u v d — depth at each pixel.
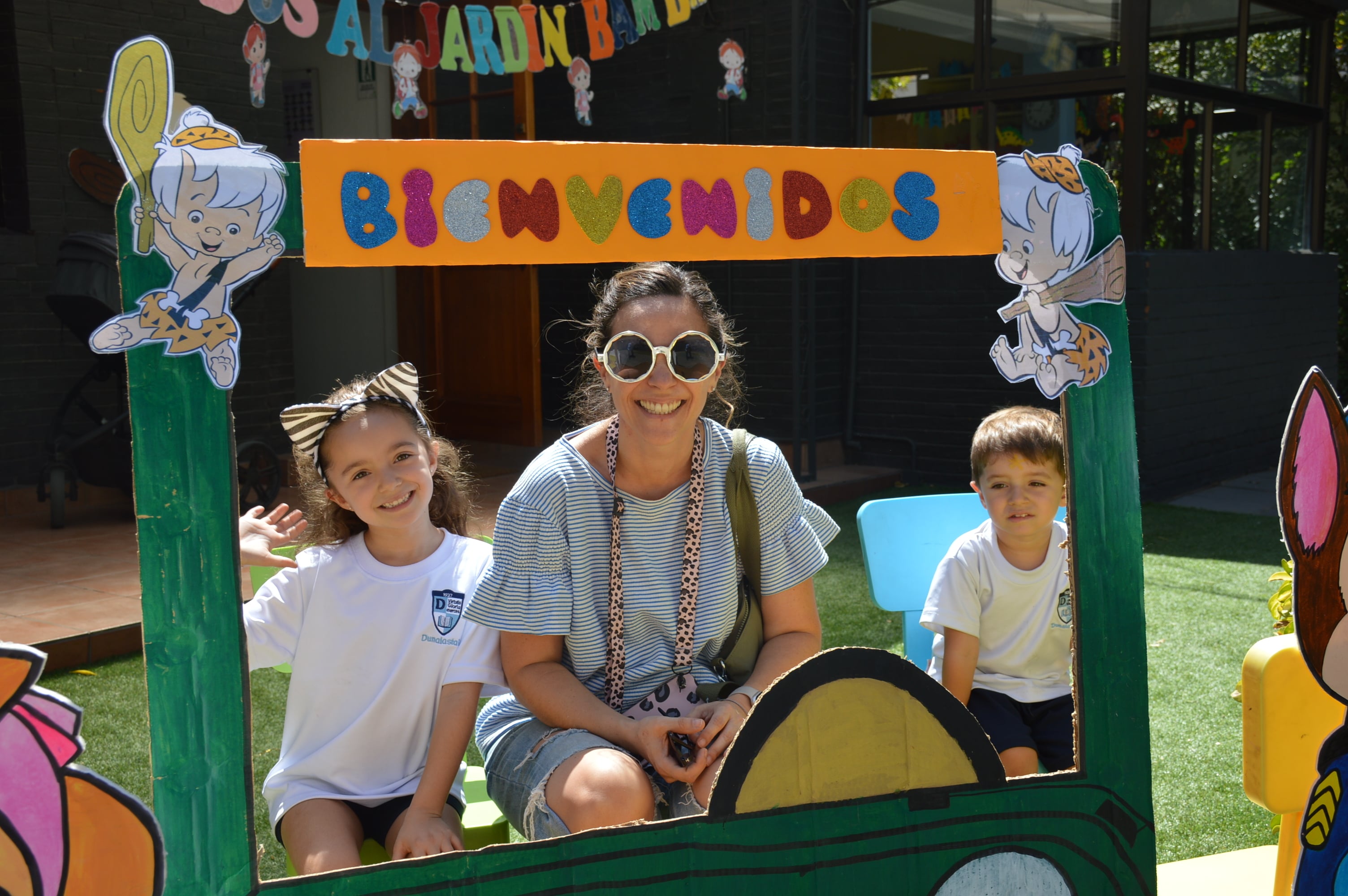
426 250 1.38
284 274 7.41
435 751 1.90
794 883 1.53
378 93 8.07
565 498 1.97
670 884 1.48
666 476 2.00
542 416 9.11
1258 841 2.70
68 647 3.94
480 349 8.20
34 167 6.37
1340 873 1.78
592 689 2.02
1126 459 1.69
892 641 4.09
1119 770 1.69
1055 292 1.65
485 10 5.33
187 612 1.31
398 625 1.99
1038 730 2.45
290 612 2.01
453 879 1.40
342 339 8.91
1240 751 3.22
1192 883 2.23
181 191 1.30
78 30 6.45
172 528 1.31
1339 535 1.75
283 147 7.43
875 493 7.40
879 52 7.77
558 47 5.50
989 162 1.62
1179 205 7.43
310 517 2.12
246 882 1.34
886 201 1.57
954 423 7.64
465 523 2.35
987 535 2.50
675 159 1.48
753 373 7.84
